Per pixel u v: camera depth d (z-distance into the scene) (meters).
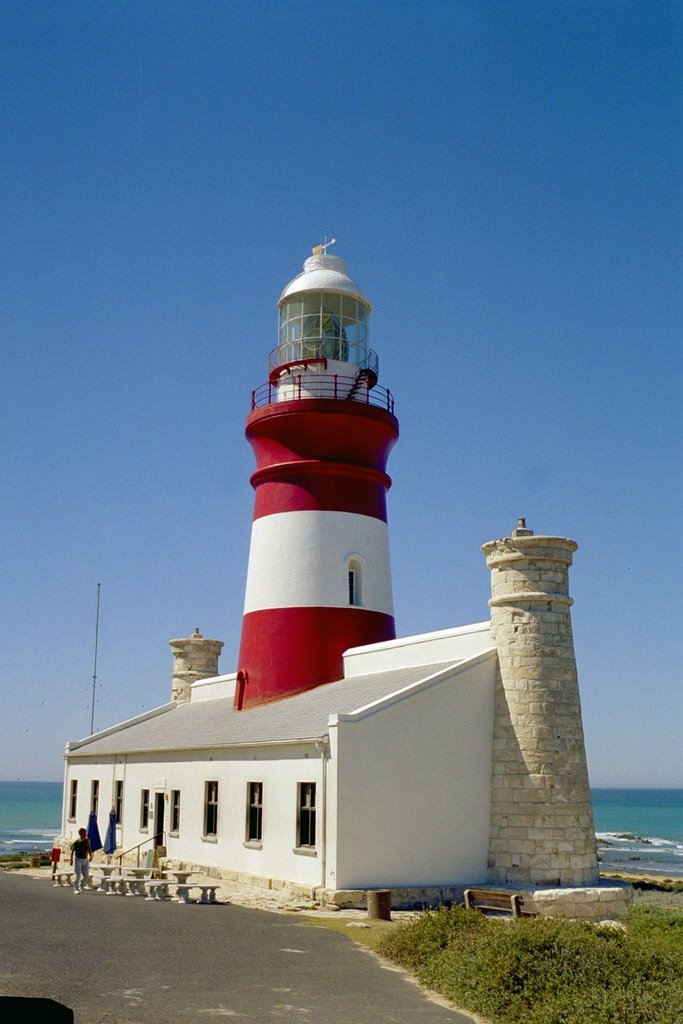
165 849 33.19
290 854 25.78
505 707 26.16
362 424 35.22
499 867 25.33
